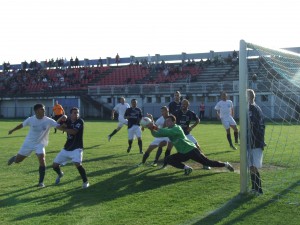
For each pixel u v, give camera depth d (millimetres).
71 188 8141
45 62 55125
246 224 5727
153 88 40000
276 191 7633
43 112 8578
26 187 8242
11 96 46781
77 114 8344
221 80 40531
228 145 15477
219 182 8453
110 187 8172
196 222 5828
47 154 13352
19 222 5910
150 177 9117
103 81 47406
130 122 13453
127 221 5918
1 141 18016
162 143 10438
